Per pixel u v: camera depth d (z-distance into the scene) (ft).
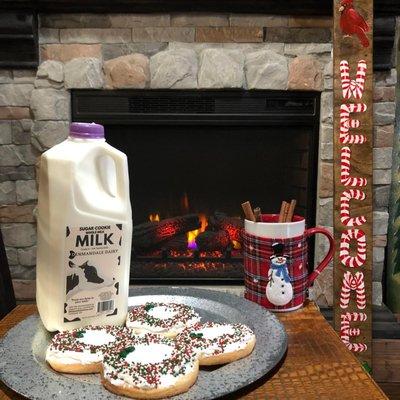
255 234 3.02
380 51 5.45
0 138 5.72
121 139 6.13
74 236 2.51
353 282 4.99
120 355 2.17
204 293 3.09
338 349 2.47
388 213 5.98
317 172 5.94
